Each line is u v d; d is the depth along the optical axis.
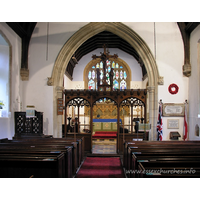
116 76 16.62
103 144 11.62
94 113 14.85
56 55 8.88
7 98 7.60
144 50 8.79
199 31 7.53
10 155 3.84
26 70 8.70
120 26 8.84
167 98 8.52
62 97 9.04
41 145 5.28
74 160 5.55
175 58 8.62
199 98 7.58
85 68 16.50
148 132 8.62
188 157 3.71
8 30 7.54
